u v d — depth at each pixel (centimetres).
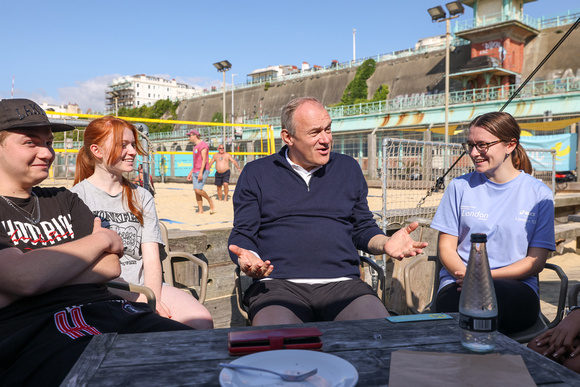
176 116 7606
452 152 531
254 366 114
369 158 1828
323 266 250
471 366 118
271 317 214
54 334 162
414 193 506
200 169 868
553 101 2439
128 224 254
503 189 252
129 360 124
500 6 3838
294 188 261
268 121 3866
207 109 7125
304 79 6169
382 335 144
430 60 4897
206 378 113
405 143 470
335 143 2883
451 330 149
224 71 3206
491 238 252
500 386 108
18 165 191
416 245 219
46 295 176
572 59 3766
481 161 251
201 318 239
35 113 194
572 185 1385
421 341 139
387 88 5081
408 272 271
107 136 247
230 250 209
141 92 14950
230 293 382
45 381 149
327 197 261
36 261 168
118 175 258
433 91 4600
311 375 109
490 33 3881
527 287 237
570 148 1433
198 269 358
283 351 122
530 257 243
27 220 194
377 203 891
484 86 3850
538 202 246
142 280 259
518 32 3897
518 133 250
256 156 2605
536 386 108
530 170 265
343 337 142
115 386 108
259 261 211
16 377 152
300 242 251
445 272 267
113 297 192
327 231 253
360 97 5300
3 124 187
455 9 2075
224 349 132
